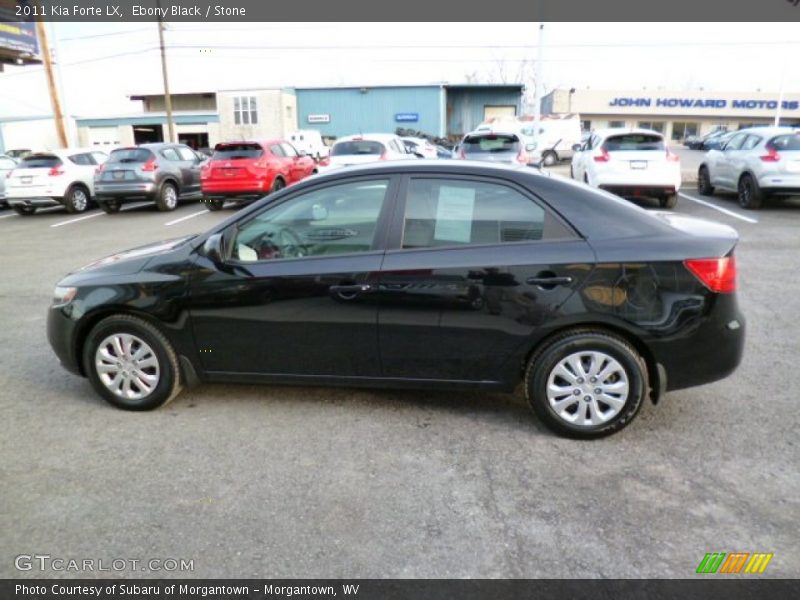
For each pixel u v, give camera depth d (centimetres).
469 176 368
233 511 297
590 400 353
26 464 343
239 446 359
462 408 404
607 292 342
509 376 364
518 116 3675
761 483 313
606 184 1177
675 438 360
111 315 401
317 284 369
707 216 1138
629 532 277
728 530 277
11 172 1523
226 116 3728
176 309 387
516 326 352
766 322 566
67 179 1545
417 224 368
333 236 377
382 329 367
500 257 352
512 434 368
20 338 571
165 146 1602
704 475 321
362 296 364
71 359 413
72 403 424
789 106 6244
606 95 6384
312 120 3753
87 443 366
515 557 262
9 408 417
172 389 400
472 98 3744
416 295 359
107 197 1495
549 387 355
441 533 279
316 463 339
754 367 463
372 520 289
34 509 301
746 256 820
